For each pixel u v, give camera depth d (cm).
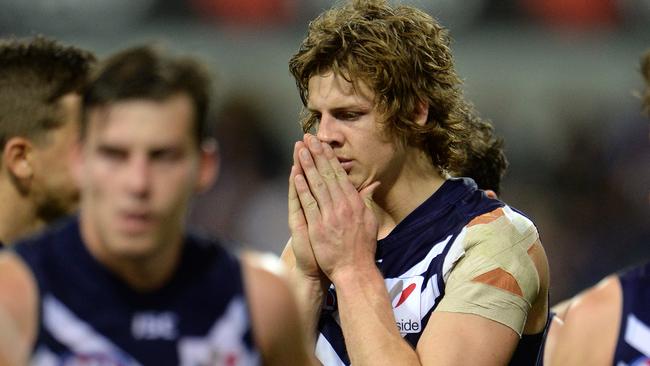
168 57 849
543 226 3603
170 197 839
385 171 1238
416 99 1233
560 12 3784
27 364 845
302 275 1253
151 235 836
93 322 856
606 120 3728
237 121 3700
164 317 868
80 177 856
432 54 1243
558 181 3662
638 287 1230
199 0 3809
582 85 3747
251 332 886
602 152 3691
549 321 1357
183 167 847
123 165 834
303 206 1245
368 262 1223
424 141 1265
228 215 3619
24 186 1150
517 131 3712
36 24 3712
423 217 1255
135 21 3775
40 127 1138
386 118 1209
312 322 1248
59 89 1146
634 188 3656
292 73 1267
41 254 867
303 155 1242
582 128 3700
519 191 3656
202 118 859
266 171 3691
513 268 1212
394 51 1199
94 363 851
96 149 837
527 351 1286
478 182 1413
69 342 851
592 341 1220
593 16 3797
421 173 1270
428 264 1234
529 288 1222
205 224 3609
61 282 859
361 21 1210
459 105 1287
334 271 1218
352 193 1233
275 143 3719
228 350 877
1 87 1141
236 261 900
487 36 3744
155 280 866
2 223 1152
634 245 3597
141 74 834
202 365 868
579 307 1245
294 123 3731
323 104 1220
